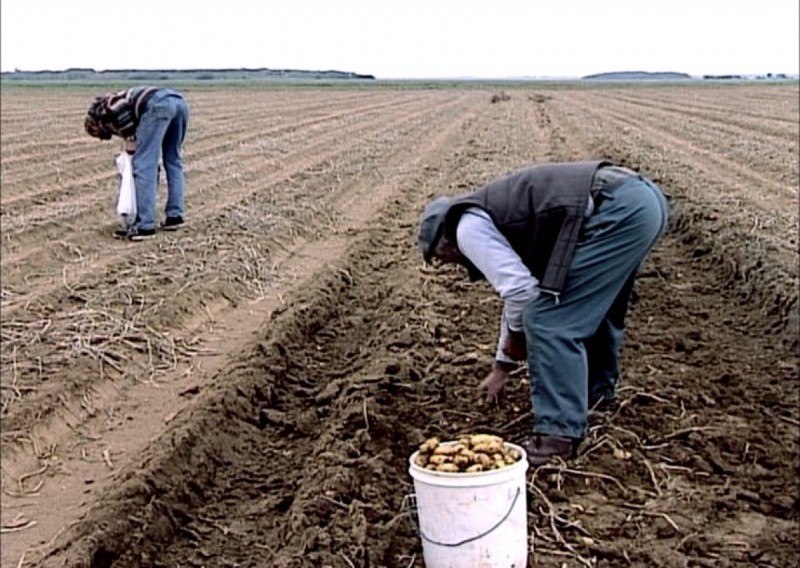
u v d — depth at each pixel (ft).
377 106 158.10
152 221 37.73
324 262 34.83
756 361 24.35
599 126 102.99
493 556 12.60
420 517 12.90
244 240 36.78
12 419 19.60
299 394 22.43
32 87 271.08
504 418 19.38
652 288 31.01
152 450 17.83
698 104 162.50
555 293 15.62
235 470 18.54
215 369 23.38
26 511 16.87
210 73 500.33
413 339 24.47
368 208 46.44
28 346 23.99
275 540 15.55
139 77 451.94
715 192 48.85
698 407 20.48
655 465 17.63
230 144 80.69
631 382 21.26
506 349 17.34
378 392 20.25
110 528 15.35
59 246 35.04
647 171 58.54
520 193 15.83
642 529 15.46
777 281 28.48
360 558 14.01
